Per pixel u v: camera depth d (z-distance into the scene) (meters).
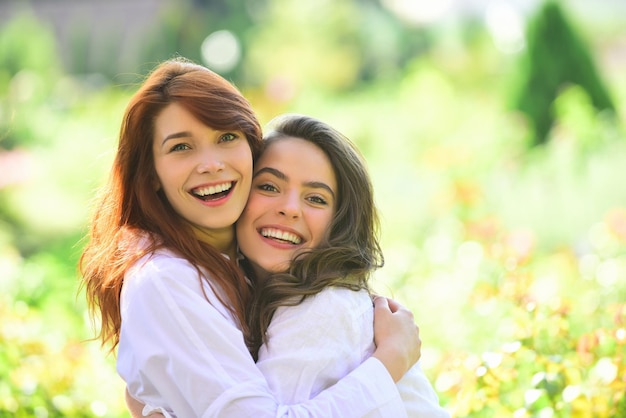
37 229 8.14
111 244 2.42
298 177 2.48
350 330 2.35
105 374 3.54
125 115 2.39
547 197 7.61
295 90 11.27
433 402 2.44
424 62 13.19
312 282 2.39
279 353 2.28
